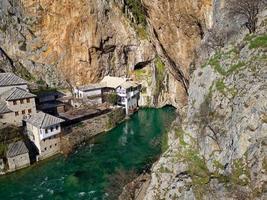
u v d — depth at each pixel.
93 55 87.56
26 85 67.81
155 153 56.94
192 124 38.38
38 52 90.00
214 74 38.62
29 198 46.19
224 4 47.72
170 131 46.91
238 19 43.56
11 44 91.06
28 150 55.78
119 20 86.75
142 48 88.62
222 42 45.66
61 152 60.03
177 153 37.84
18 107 61.66
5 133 55.38
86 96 82.31
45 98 77.44
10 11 90.00
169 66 79.38
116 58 90.50
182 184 34.22
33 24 89.12
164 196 35.72
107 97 82.75
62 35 87.44
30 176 52.31
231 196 28.56
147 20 79.19
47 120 58.69
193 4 55.06
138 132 69.50
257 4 40.34
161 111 84.19
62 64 89.06
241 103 31.77
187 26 60.47
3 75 66.62
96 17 84.25
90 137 66.56
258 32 37.81
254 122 29.34
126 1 89.50
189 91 43.31
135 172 50.44
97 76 90.00
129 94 83.38
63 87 88.69
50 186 49.06
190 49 63.69
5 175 52.47
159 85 87.19
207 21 53.28
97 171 52.94
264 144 27.59
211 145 34.19
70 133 63.50
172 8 60.81
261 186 26.56
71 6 84.38
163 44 72.44
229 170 30.23
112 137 67.19
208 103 37.16
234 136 31.17
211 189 30.97
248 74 33.62
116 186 46.75
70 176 51.75
